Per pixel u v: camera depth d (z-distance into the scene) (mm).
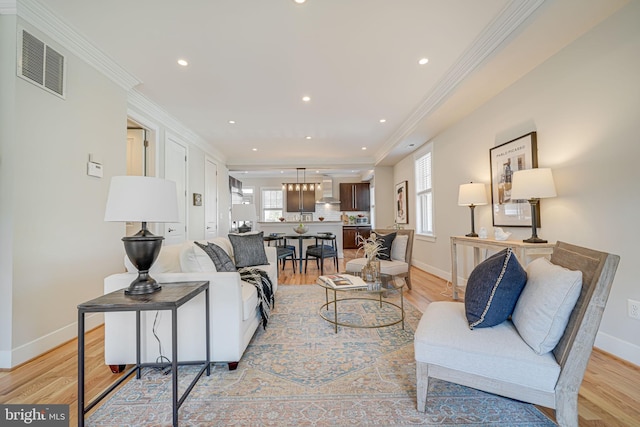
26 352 1932
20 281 1904
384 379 1711
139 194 1480
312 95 3426
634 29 1781
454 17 2104
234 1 1928
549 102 2404
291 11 2025
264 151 6230
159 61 2660
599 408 1416
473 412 1405
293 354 2041
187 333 1802
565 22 1962
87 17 2076
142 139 3727
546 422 1328
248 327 2086
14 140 1876
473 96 3121
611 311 1940
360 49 2496
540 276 1377
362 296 3561
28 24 1962
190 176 4836
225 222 6738
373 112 4012
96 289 2516
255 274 2746
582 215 2133
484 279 1481
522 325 1322
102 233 2598
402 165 6293
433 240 4812
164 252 2174
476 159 3498
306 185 9586
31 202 1978
